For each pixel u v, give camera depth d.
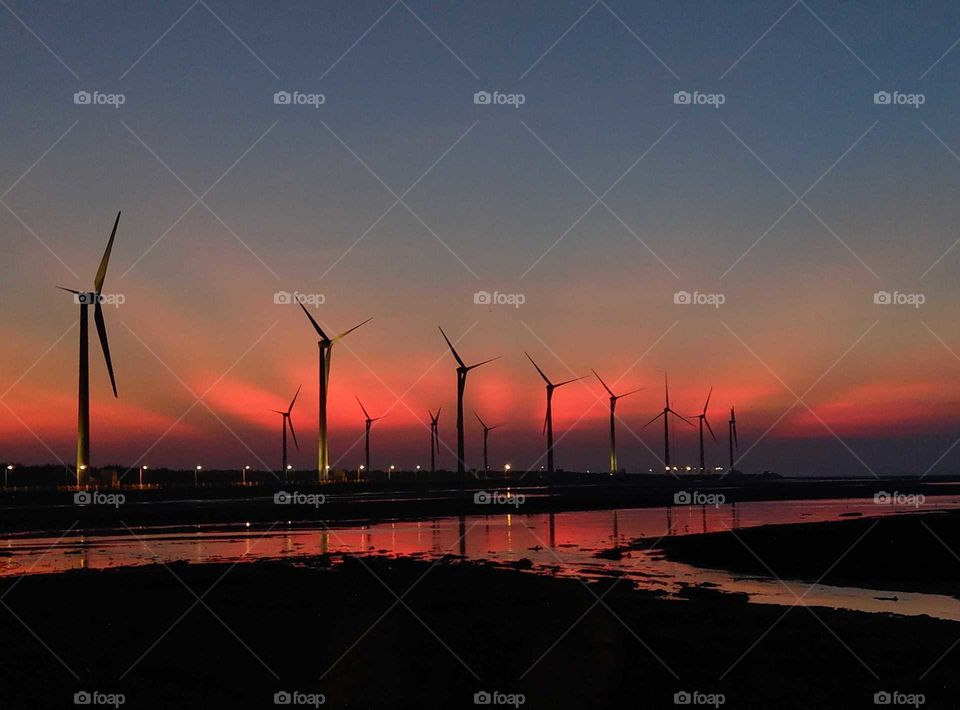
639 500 124.00
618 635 26.98
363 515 90.12
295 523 79.12
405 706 20.92
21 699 21.17
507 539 62.09
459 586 36.78
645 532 68.62
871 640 26.11
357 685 22.36
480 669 23.56
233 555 50.53
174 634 27.39
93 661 24.23
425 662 24.23
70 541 60.22
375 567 43.78
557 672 23.28
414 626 28.41
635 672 23.20
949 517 73.69
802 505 118.94
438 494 130.62
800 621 28.92
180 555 50.66
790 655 24.55
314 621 29.23
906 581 40.66
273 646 25.84
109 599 33.62
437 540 61.25
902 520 69.56
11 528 72.06
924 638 26.36
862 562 46.78
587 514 94.94
